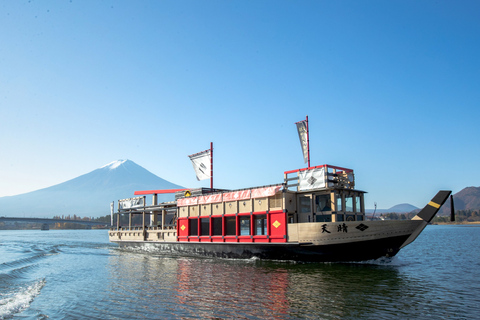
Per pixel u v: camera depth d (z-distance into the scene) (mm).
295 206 27266
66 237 102938
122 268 26266
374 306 14266
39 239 86250
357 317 12836
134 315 13508
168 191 38812
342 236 23578
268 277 20562
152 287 18594
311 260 25406
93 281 21078
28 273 25047
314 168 26094
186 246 33281
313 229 24391
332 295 16078
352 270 22672
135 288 18484
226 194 30125
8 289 19078
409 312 13445
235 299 15547
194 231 33375
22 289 19078
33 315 13844
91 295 17172
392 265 24578
